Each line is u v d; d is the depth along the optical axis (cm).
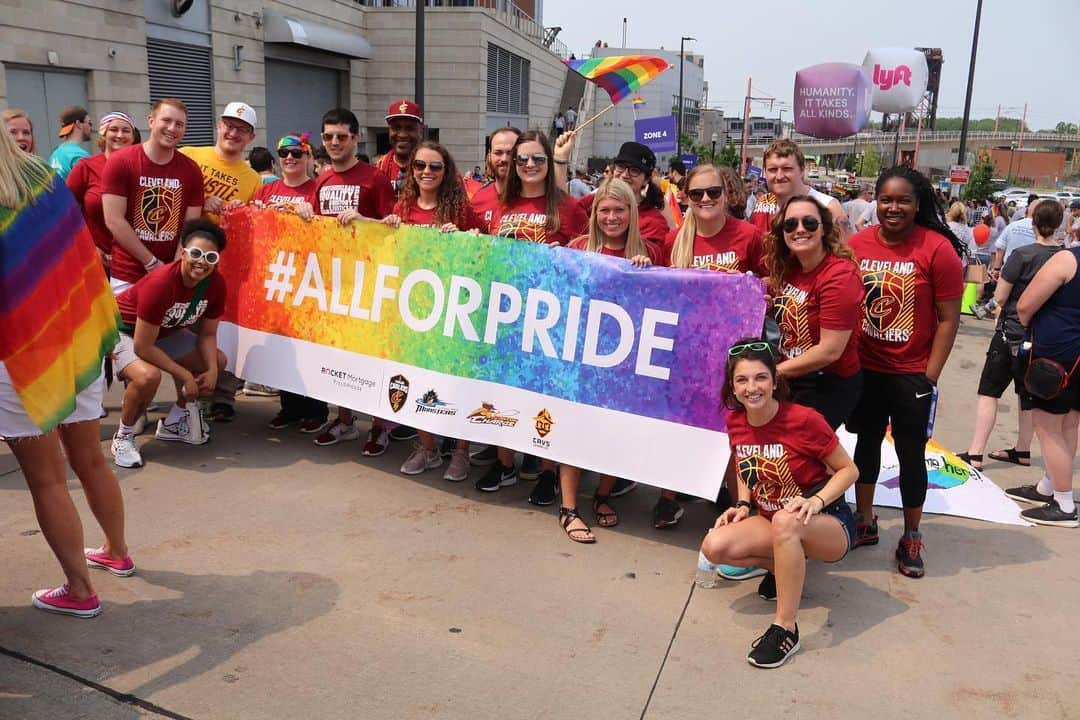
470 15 2294
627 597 375
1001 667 332
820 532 343
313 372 535
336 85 2214
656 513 457
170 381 672
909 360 406
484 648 329
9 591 353
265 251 545
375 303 505
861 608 377
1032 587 402
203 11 1568
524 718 287
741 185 561
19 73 1173
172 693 292
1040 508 490
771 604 375
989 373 575
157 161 521
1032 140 8444
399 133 620
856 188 2358
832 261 381
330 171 570
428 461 520
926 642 349
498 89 2644
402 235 492
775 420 355
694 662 327
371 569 389
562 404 448
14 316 289
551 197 500
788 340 402
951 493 506
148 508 444
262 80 1788
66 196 308
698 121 7131
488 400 470
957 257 394
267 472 504
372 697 295
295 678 304
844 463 351
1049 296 468
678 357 419
